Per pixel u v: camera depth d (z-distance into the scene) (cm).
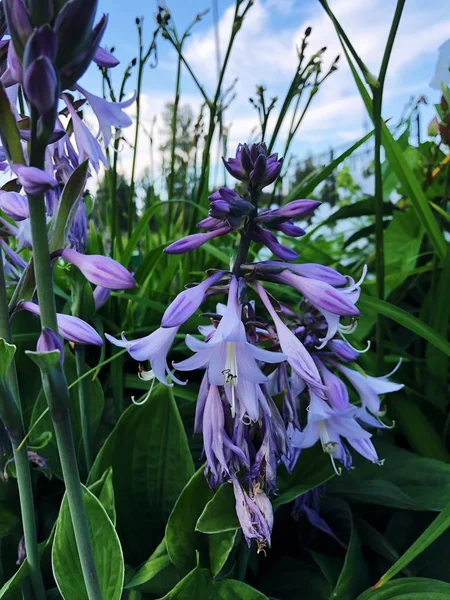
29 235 17
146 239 43
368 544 23
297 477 22
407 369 34
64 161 17
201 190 37
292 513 22
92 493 18
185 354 34
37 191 11
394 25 22
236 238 41
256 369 16
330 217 41
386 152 29
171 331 17
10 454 19
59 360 13
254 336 18
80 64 11
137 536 22
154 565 19
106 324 34
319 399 19
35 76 10
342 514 24
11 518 22
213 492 19
